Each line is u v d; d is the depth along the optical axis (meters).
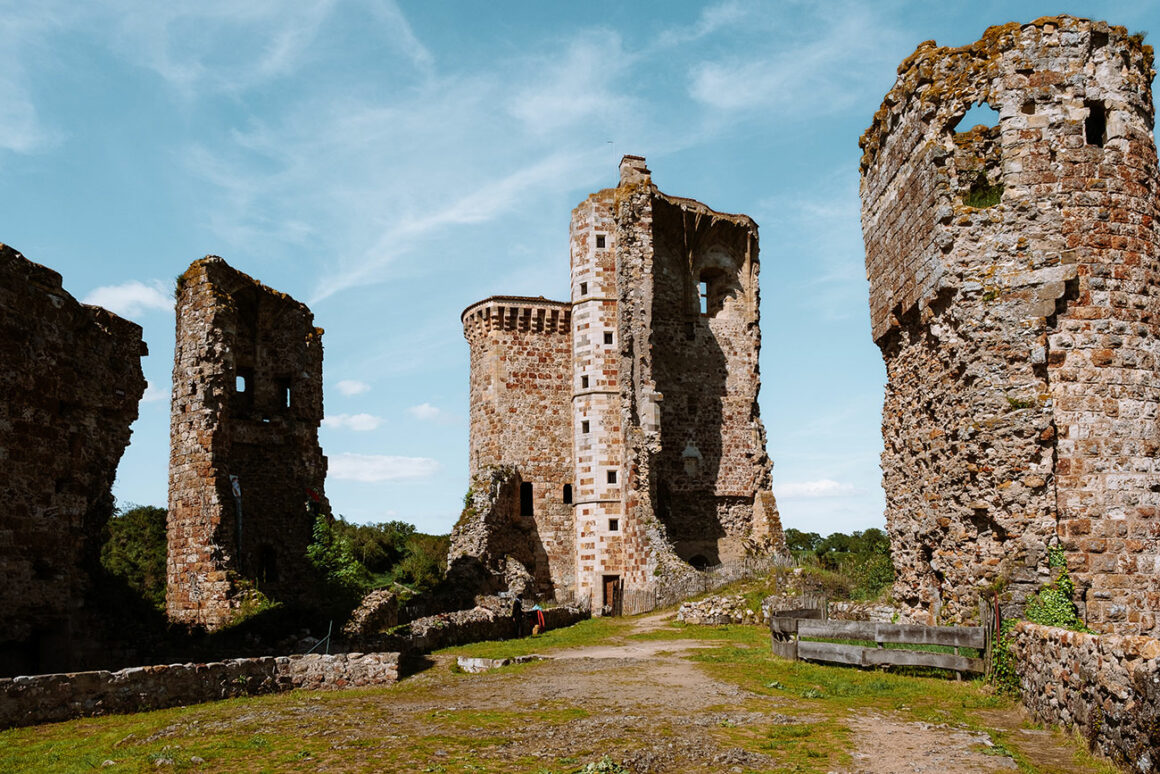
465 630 24.44
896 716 11.62
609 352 43.28
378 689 15.04
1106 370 15.39
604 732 10.66
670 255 45.12
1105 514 14.87
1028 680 11.69
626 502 40.72
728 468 44.28
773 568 33.56
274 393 29.77
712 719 11.46
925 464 18.03
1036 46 16.48
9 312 15.44
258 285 28.81
